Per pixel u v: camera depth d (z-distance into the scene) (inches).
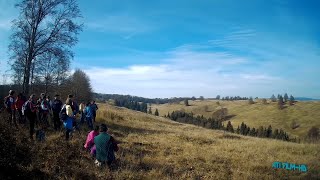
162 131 1128.2
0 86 1106.1
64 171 399.5
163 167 486.3
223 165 551.2
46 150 468.1
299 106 7662.4
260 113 7667.3
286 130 6269.7
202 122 5147.6
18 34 1082.7
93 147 483.8
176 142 798.5
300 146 818.8
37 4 1084.5
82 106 946.1
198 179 448.5
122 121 1304.1
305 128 6166.3
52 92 1579.7
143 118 2023.9
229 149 730.8
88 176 394.0
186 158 580.4
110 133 837.2
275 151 728.3
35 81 1236.5
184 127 1753.2
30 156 428.5
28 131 601.3
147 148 665.0
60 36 1130.7
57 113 685.3
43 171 387.2
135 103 7106.3
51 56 1154.0
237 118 7736.2
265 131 4315.9
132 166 463.8
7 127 503.5
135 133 929.5
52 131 668.7
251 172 507.8
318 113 6825.8
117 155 536.1
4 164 362.9
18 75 1127.0
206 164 544.4
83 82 3324.3
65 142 526.6
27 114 556.7
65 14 1127.6
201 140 883.4
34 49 1109.7
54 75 1465.3
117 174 410.6
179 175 457.4
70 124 585.0
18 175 355.6
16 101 644.1
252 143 873.5
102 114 1305.4
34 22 1092.5
